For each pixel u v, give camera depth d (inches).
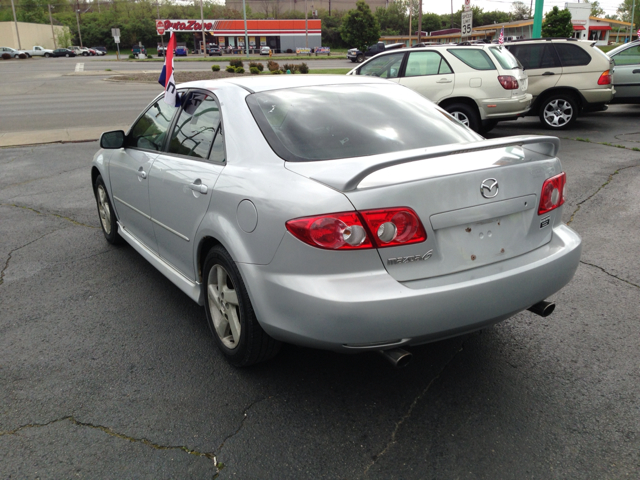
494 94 373.4
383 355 95.5
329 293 90.0
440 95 382.3
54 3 4889.3
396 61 400.8
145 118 166.1
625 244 192.7
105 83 1093.8
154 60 2123.5
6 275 179.9
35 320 146.9
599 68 421.4
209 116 129.4
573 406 105.6
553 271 106.1
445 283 94.6
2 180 320.8
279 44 2970.0
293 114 119.1
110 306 155.0
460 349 127.8
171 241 138.9
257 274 100.3
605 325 136.9
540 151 115.3
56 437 99.6
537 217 108.2
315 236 90.3
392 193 90.6
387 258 91.8
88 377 119.0
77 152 404.2
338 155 108.2
